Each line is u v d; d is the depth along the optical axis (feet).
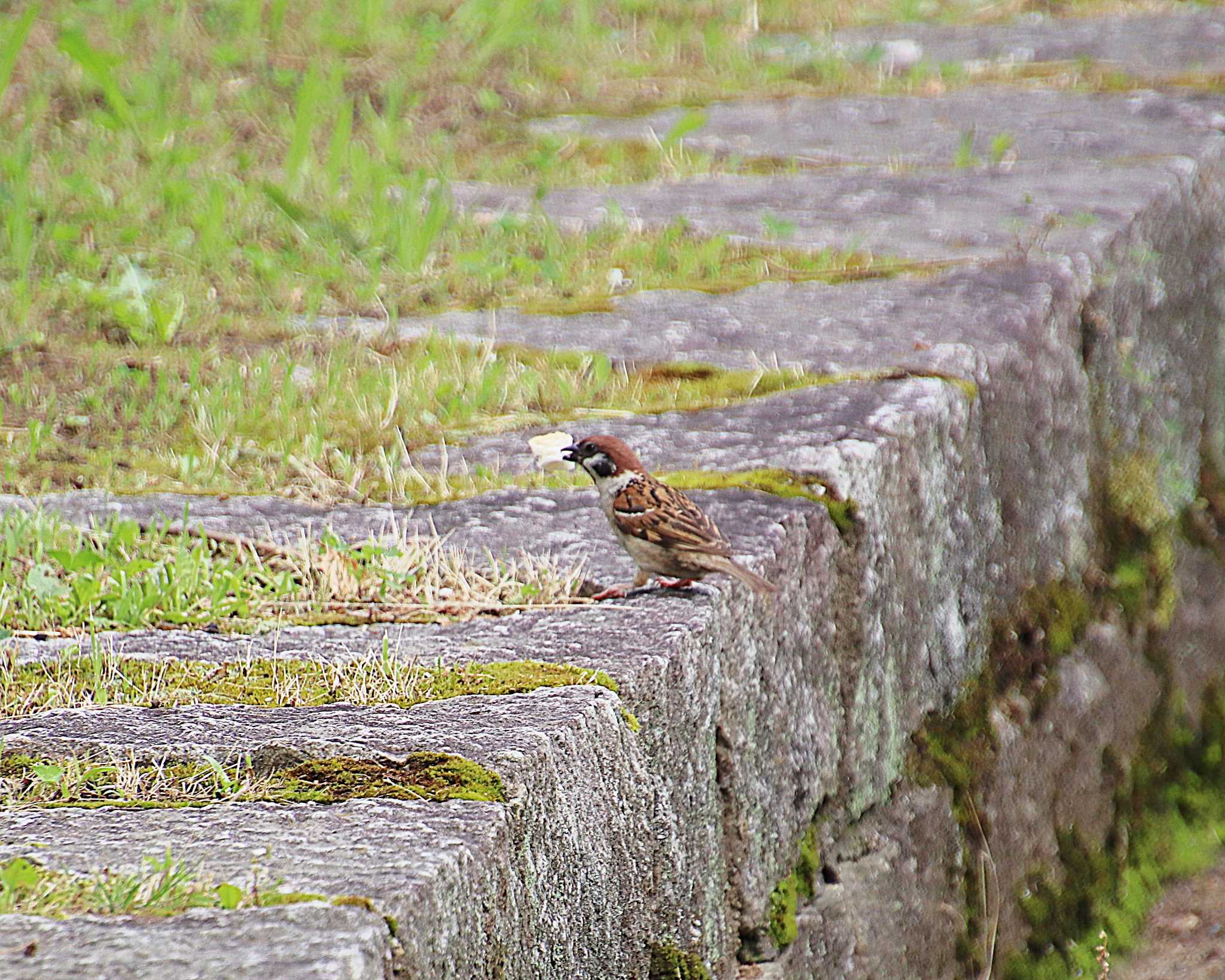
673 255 43.37
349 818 16.40
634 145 54.34
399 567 25.22
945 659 31.83
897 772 29.96
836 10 73.26
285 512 28.58
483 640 22.44
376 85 58.23
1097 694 37.63
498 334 38.29
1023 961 33.78
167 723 19.16
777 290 40.32
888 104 59.11
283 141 53.01
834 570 27.73
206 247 42.83
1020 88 60.80
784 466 28.66
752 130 56.24
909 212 45.93
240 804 16.93
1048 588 36.45
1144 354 42.98
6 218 43.78
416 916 14.52
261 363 35.73
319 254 43.80
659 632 22.36
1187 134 53.31
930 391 32.19
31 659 21.88
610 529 27.40
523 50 63.46
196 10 63.26
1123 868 38.47
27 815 16.65
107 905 14.38
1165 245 45.78
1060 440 37.22
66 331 38.52
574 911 18.28
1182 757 42.06
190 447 32.40
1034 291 38.27
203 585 24.57
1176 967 36.81
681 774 22.08
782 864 25.64
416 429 33.01
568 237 45.03
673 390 34.06
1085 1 74.90
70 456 31.78
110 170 48.73
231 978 13.07
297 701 20.04
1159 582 41.42
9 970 13.23
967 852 31.83
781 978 24.85
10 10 60.70
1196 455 46.34
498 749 17.89
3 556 25.73
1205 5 73.67
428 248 43.52
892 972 28.94
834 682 27.76
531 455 31.32
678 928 21.84
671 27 69.10
